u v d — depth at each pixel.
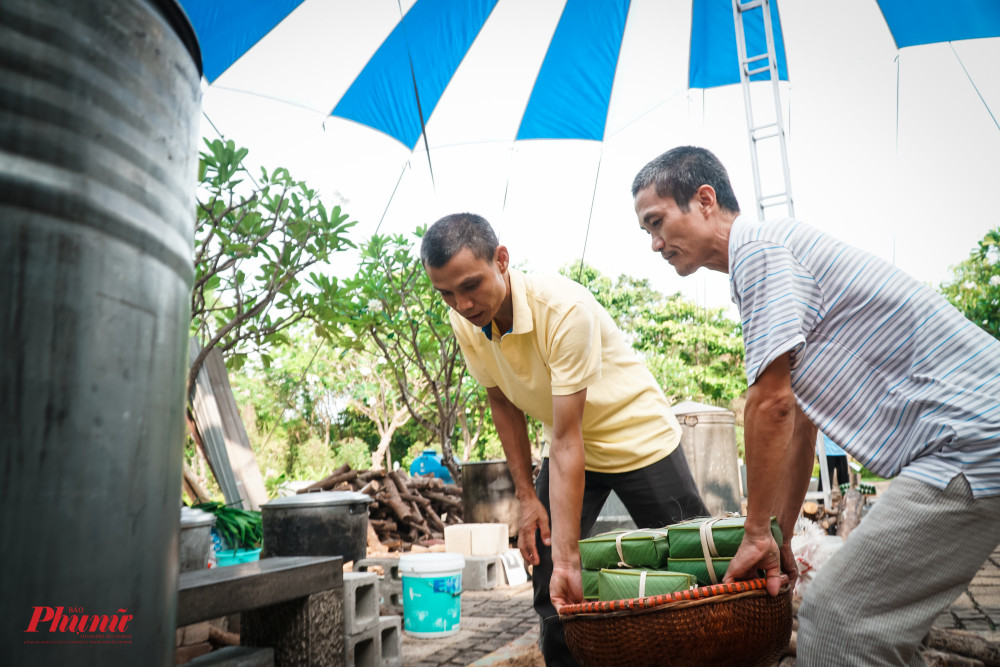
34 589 0.71
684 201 1.93
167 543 0.87
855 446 1.62
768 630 1.57
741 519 1.83
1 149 0.71
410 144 8.59
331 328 7.05
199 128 1.05
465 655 3.41
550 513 2.50
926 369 1.58
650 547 1.87
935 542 1.50
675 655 1.52
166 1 0.92
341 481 7.54
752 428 1.65
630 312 22.03
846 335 1.65
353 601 2.84
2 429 0.69
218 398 6.82
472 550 5.57
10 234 0.71
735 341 19.83
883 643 1.52
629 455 2.62
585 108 8.74
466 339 2.66
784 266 1.68
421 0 7.05
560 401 2.29
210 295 7.71
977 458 1.47
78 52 0.78
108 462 0.77
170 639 0.88
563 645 2.52
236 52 6.96
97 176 0.78
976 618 3.65
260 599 2.02
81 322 0.75
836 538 3.74
